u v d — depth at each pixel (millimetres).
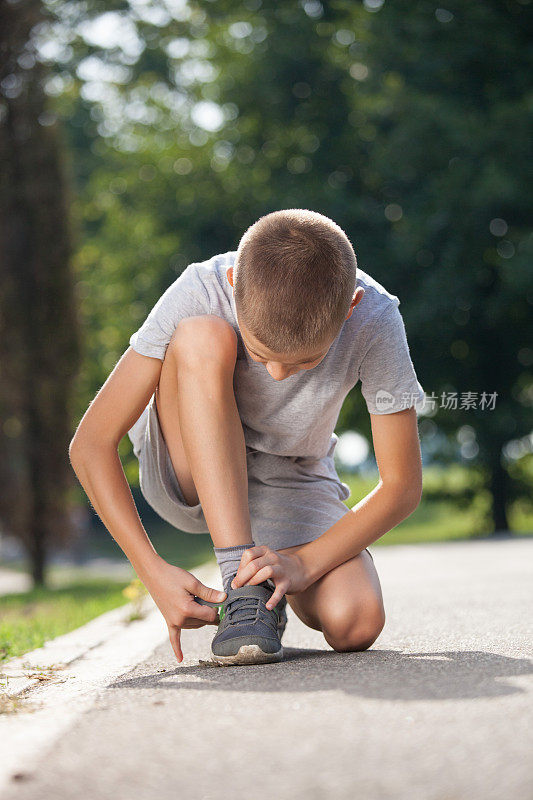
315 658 2453
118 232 21172
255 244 2223
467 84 16703
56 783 1369
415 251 16656
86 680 2439
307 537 2811
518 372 17953
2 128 13047
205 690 1983
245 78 18859
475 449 18359
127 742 1568
